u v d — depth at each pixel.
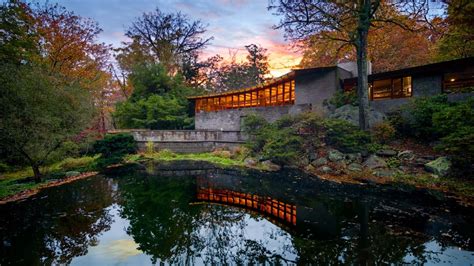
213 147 20.75
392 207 6.99
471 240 5.01
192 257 4.90
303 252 4.93
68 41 20.94
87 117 13.39
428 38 21.92
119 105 27.06
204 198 8.98
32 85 10.11
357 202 7.62
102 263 4.63
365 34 13.30
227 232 6.12
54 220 6.85
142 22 31.58
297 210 7.38
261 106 20.70
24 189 10.13
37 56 17.55
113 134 18.97
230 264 4.61
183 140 20.16
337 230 5.82
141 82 27.22
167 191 9.98
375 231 5.58
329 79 17.22
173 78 28.62
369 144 11.77
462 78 12.79
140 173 13.62
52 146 11.48
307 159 12.95
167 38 32.53
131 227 6.39
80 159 16.67
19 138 9.78
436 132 10.74
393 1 14.47
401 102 14.01
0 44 12.05
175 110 24.92
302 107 17.39
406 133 12.37
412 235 5.30
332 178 10.59
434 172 9.05
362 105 13.10
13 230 6.18
